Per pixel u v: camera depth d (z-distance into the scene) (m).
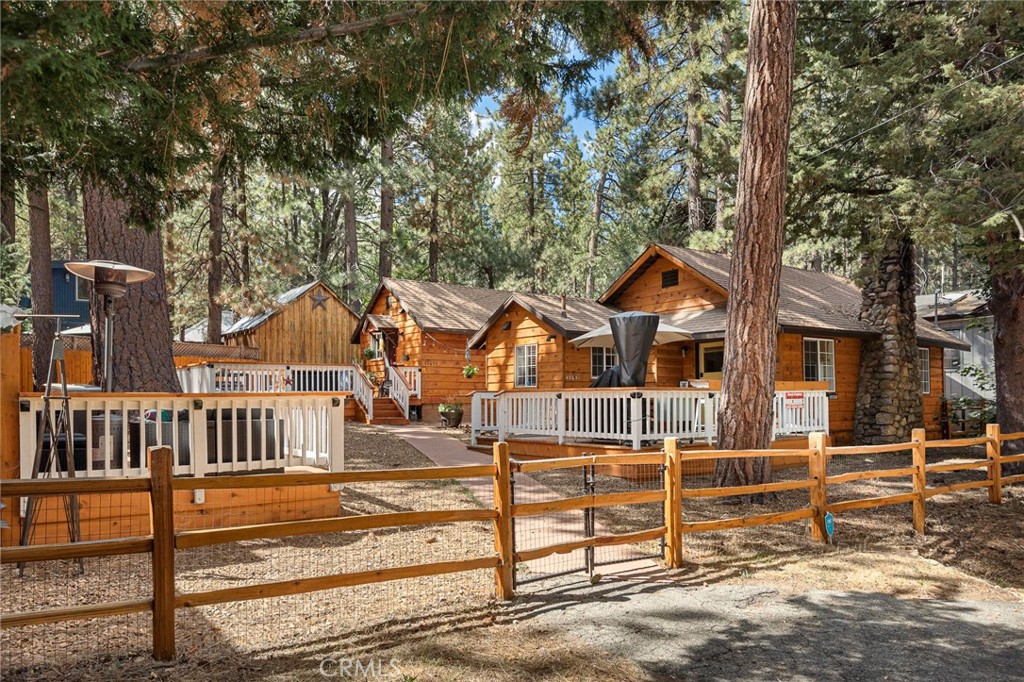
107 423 6.65
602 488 10.13
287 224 27.00
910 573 6.64
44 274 16.00
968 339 24.31
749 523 7.04
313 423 8.06
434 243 35.34
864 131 12.69
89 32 3.54
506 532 5.35
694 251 19.31
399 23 4.76
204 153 4.87
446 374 22.14
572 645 4.54
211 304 22.30
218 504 7.17
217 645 4.29
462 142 30.11
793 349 16.06
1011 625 5.38
